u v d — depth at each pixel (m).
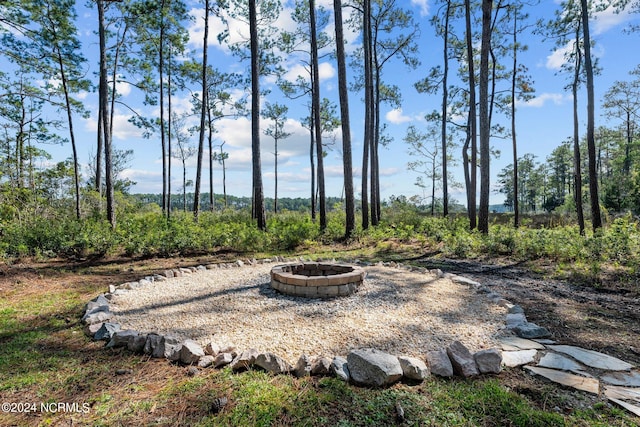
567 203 25.05
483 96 9.61
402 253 8.95
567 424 2.01
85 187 16.36
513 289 5.17
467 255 8.16
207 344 3.09
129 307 4.28
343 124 10.67
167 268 7.05
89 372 2.70
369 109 12.80
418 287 5.11
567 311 4.14
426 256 8.45
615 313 4.07
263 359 2.69
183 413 2.15
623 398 2.29
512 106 15.55
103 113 10.69
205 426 2.02
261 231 10.15
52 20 11.98
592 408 2.19
